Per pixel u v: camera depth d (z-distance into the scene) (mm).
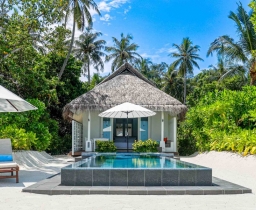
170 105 15719
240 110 12312
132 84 17438
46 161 13438
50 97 18016
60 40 16984
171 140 17609
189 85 47625
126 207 4816
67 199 5402
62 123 22609
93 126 17719
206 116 14117
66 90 22094
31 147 14047
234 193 5996
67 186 6277
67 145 20766
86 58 42375
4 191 6148
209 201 5293
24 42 14672
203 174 6484
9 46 14398
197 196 5746
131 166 7574
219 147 12742
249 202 5215
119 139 17828
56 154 19859
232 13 22391
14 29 14312
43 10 14836
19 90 17047
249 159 10070
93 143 15922
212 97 15539
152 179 6441
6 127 12141
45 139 14305
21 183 7254
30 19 14602
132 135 17984
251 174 8852
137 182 6430
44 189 5930
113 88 17016
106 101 15844
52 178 7465
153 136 17672
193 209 4711
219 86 30281
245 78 29656
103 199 5418
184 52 44812
